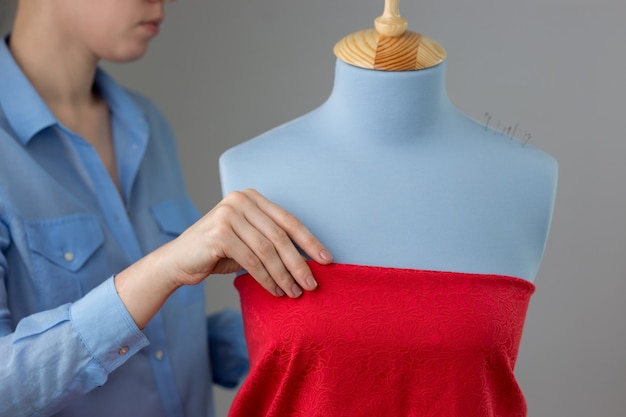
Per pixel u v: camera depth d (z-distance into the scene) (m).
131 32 1.48
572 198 2.05
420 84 1.13
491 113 2.05
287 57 2.18
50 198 1.45
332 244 1.12
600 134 2.00
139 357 1.53
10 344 1.24
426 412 1.11
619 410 2.14
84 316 1.22
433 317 1.07
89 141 1.62
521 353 2.17
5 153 1.42
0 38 1.56
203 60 2.22
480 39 2.02
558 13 1.97
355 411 1.11
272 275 1.08
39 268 1.41
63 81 1.56
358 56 1.13
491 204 1.14
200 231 1.12
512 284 1.10
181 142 2.29
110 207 1.56
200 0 2.18
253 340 1.16
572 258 2.08
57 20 1.49
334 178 1.15
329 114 1.21
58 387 1.25
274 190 1.16
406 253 1.11
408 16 2.04
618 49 1.96
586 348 2.13
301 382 1.12
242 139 2.26
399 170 1.15
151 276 1.19
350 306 1.08
